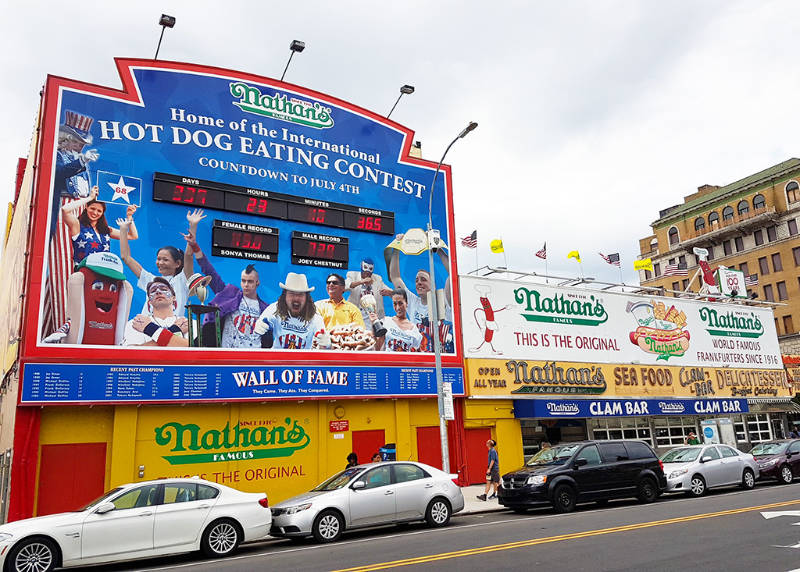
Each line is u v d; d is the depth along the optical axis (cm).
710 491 1883
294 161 2056
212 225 1859
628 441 1664
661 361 2883
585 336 2658
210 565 1028
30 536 973
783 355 3453
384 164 2258
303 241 2002
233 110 1977
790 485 1898
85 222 1664
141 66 1848
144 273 1717
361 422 2030
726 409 3000
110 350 1625
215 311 1800
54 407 1573
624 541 1031
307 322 1956
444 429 1747
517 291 2509
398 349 2123
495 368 2347
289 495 1852
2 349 2222
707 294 3288
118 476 1603
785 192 5938
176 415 1723
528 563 888
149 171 1792
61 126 1688
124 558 1036
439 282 2286
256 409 1847
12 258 2322
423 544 1110
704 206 6650
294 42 2025
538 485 1481
